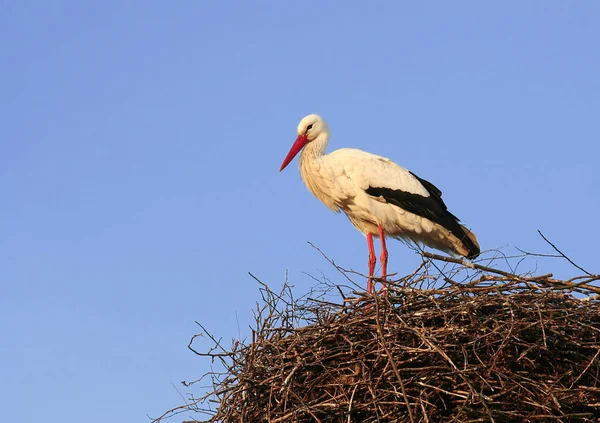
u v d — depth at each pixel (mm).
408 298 12328
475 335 11789
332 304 12797
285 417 11656
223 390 12344
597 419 11609
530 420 11344
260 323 12680
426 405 11609
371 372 11836
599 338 11984
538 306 11789
